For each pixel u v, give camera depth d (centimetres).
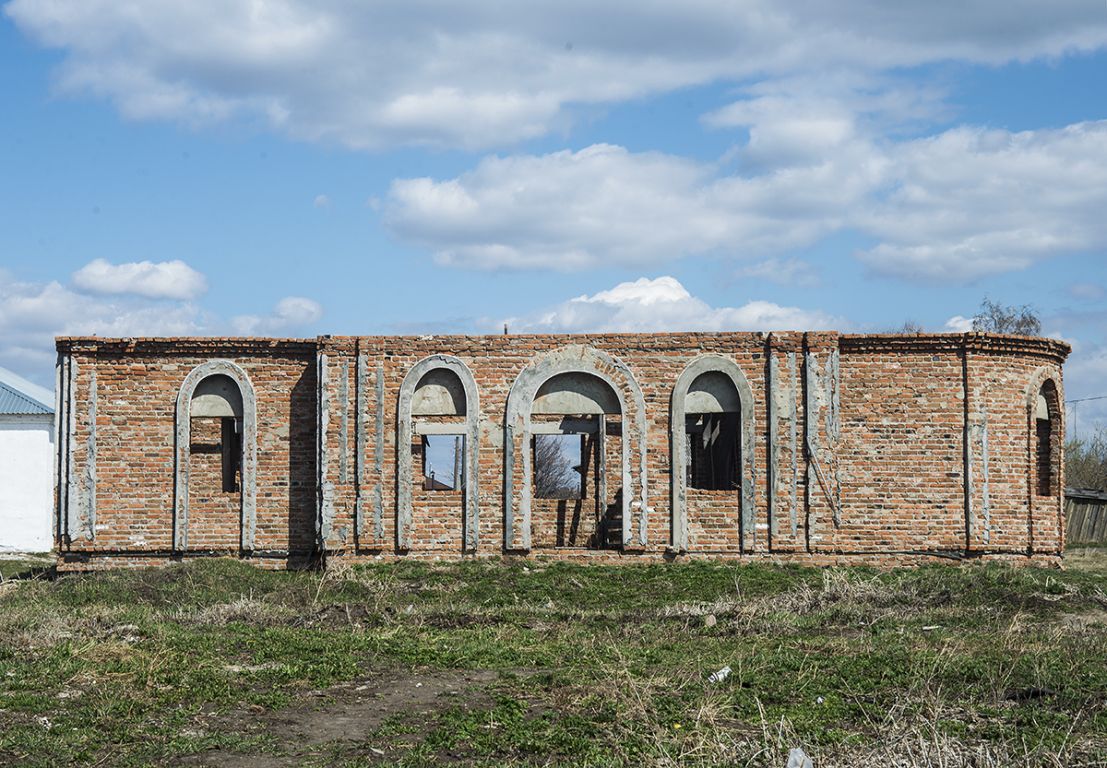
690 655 1725
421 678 1591
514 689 1507
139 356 2883
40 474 4075
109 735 1273
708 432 3167
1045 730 1270
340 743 1267
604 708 1387
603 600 2442
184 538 2852
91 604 2295
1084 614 2206
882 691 1462
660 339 2789
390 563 2750
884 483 2742
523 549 2773
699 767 1152
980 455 2738
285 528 2850
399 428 2789
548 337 2803
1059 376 2894
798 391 2761
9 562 3666
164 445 2870
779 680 1533
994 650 1694
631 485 2770
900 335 2744
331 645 1792
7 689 1438
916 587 2367
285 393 2870
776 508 2742
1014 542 2747
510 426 2789
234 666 1636
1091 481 6406
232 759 1206
